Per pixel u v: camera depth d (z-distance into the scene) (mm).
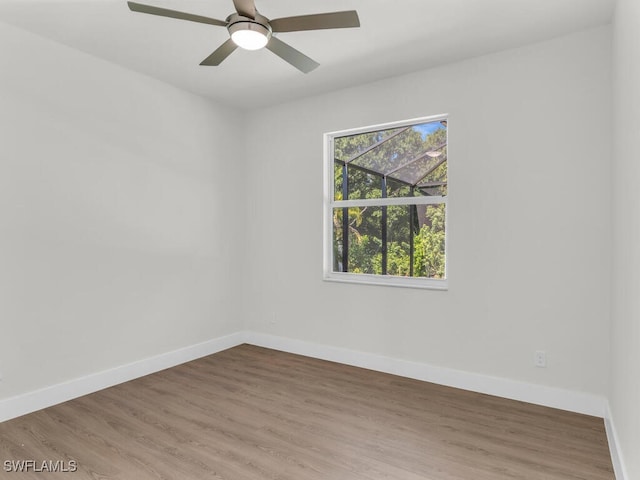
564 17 2549
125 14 2523
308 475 2041
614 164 2389
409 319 3461
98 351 3168
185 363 3828
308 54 3066
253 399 2996
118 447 2311
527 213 2920
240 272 4457
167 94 3670
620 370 2084
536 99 2881
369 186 3811
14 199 2682
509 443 2348
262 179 4375
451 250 3238
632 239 1769
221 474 2047
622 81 2068
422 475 2039
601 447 2303
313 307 4027
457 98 3201
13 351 2684
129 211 3375
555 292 2822
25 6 2424
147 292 3527
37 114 2791
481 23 2621
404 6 2428
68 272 2975
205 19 2092
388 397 3029
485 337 3096
